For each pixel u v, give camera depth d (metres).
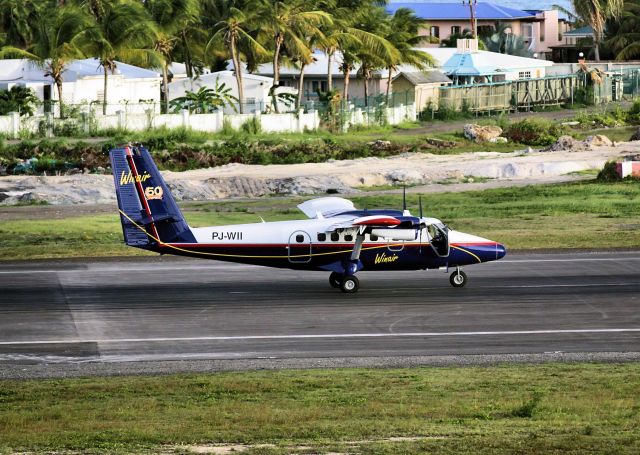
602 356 88.69
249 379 79.56
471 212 184.00
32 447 57.41
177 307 109.75
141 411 68.19
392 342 94.50
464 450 54.91
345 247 116.44
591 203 191.25
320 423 63.44
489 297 114.62
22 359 88.56
